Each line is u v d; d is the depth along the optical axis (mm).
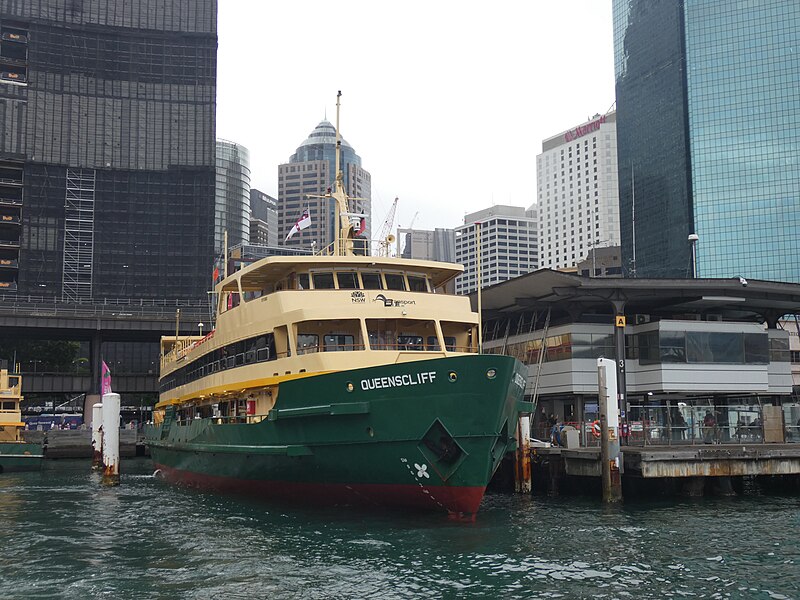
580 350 55625
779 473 37031
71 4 146500
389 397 27766
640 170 199375
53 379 97812
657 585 21188
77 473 58312
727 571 22656
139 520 31656
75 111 145250
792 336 93438
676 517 31562
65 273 142000
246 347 35938
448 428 26844
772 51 174250
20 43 144750
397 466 28234
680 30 185000
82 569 22891
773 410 42000
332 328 32844
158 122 149625
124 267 145000
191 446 40844
